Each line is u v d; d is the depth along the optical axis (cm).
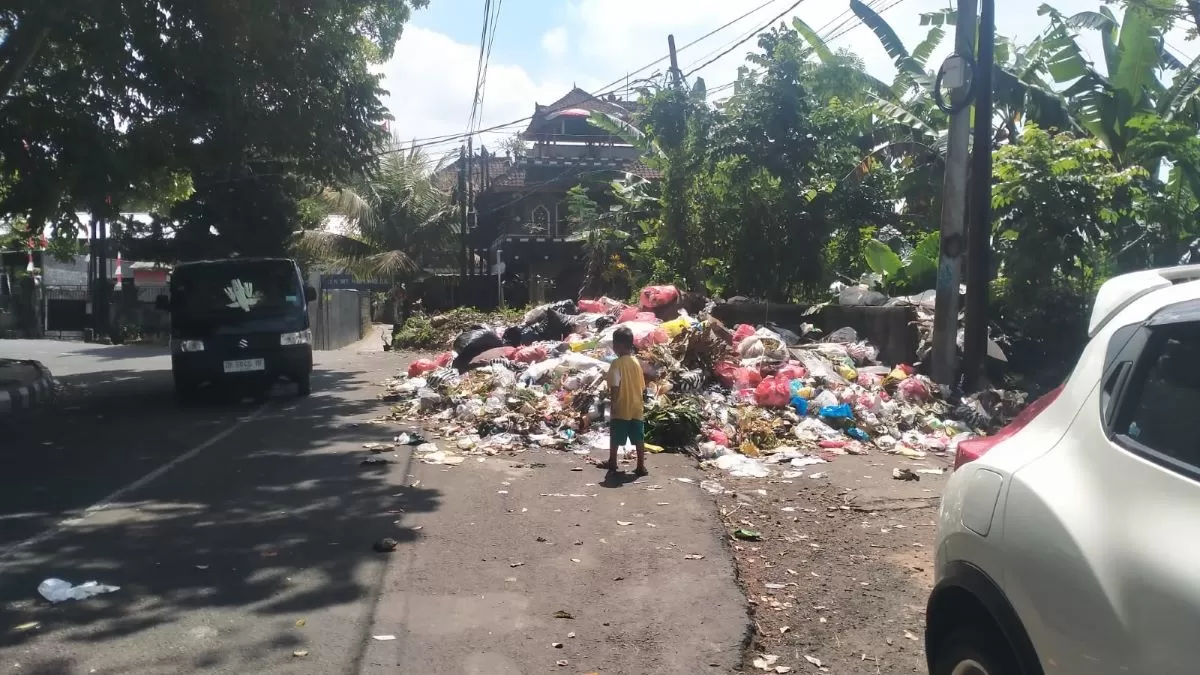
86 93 1125
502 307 2627
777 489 738
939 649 322
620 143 3575
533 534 600
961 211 1091
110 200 1277
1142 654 218
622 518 636
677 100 1691
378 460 812
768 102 1465
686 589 505
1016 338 1222
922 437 940
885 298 1389
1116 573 231
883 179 1647
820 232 1479
